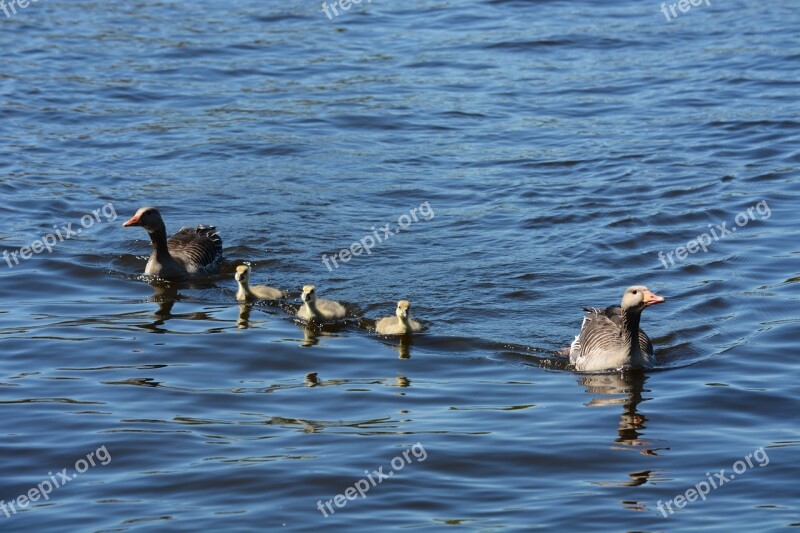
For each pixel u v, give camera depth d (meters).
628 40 35.81
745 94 30.34
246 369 15.95
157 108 30.08
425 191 24.23
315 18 38.66
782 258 19.97
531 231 21.81
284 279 19.88
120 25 37.72
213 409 14.52
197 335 17.23
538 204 23.27
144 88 31.56
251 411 14.48
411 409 14.56
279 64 33.69
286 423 14.11
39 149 26.89
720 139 27.02
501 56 34.34
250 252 21.12
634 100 30.33
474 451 13.29
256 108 30.03
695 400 14.79
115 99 30.69
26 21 38.00
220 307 18.70
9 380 15.37
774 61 33.00
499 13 39.06
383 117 29.23
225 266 20.73
